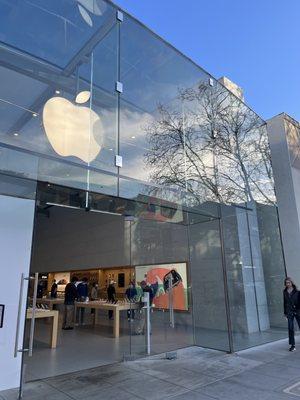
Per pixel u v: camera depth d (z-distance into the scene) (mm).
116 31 6805
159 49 7594
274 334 8289
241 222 8719
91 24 6438
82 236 14945
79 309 10938
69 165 5297
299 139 11023
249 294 8289
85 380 4828
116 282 12484
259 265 8938
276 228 9898
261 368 5418
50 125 5324
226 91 9242
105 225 13516
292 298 6977
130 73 6848
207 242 8250
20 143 4906
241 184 8945
